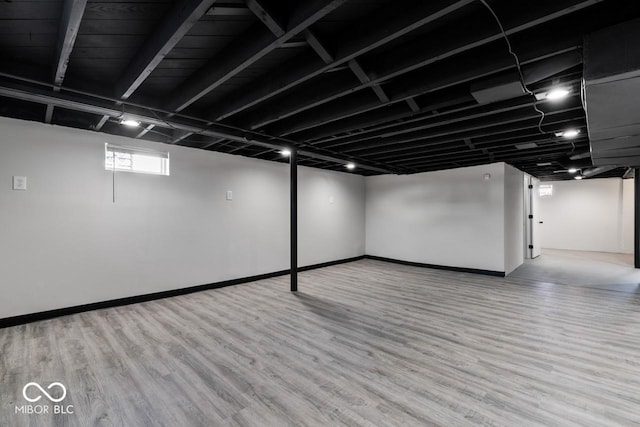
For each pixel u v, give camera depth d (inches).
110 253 161.3
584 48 68.8
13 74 93.7
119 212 164.2
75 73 104.7
